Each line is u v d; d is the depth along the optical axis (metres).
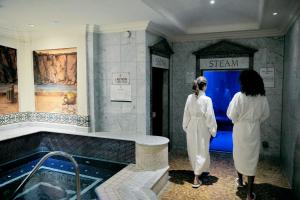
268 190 4.19
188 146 4.54
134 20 5.23
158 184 4.07
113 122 5.93
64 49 6.16
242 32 6.09
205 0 4.64
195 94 4.48
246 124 3.71
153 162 4.45
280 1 3.85
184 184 4.45
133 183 3.84
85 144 5.70
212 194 4.04
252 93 3.64
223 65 6.38
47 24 5.59
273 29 5.81
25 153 5.79
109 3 4.10
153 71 6.77
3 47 6.00
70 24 5.61
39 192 4.20
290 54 4.91
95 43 5.87
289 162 4.53
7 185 4.53
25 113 6.63
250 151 3.69
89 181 4.59
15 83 6.34
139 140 4.82
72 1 4.01
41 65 6.50
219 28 6.10
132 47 5.58
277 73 5.95
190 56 6.72
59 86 6.31
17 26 5.79
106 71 5.92
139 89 5.59
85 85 5.94
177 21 5.58
